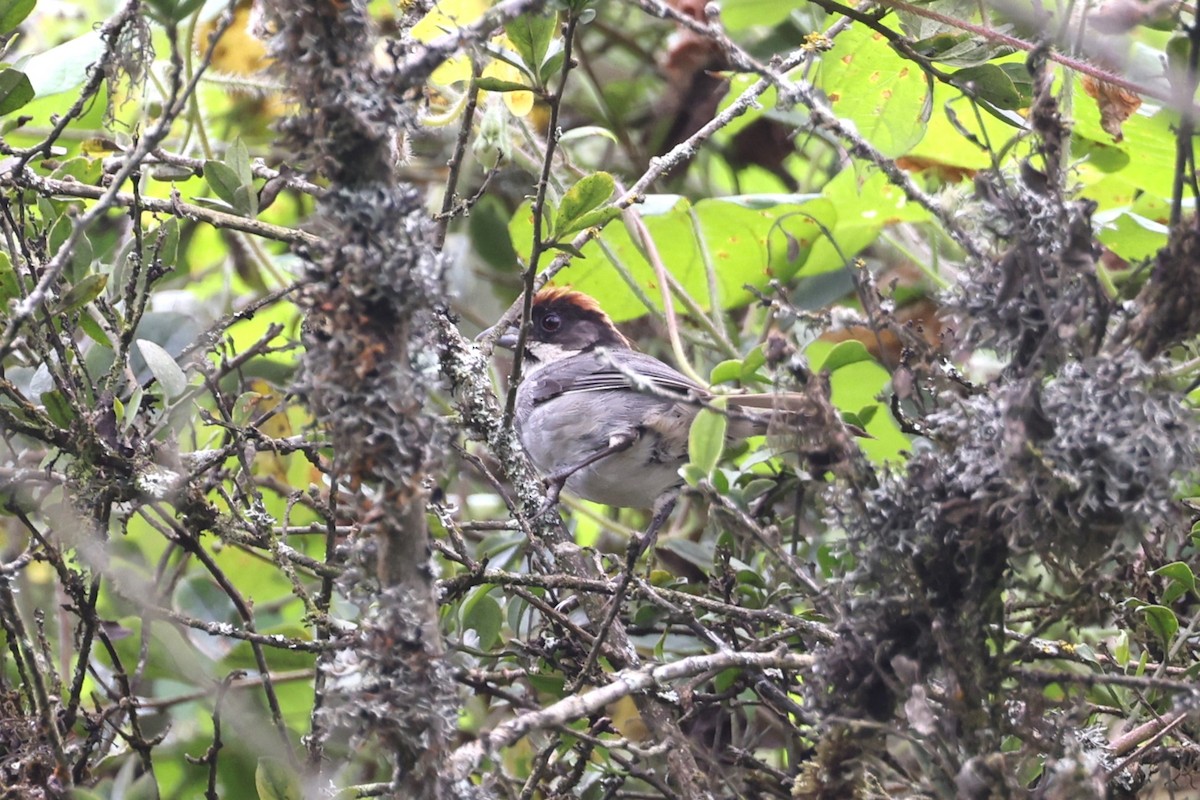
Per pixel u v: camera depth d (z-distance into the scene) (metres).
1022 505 4.36
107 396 5.98
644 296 9.01
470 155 10.06
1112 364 4.29
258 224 6.25
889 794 5.59
